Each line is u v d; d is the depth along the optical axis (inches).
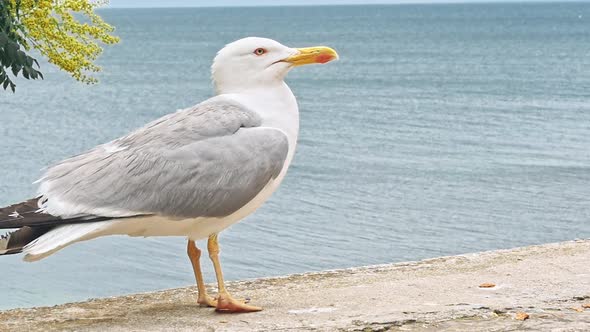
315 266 653.3
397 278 255.4
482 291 237.3
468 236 780.6
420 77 3029.0
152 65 3693.4
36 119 1777.8
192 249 231.1
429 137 1497.3
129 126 1694.1
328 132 1569.9
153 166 207.2
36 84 2699.3
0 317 227.5
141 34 7401.6
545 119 1768.0
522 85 2630.4
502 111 1934.1
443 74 3157.0
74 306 237.8
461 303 224.2
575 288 237.6
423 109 1998.0
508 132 1560.0
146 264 592.4
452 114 1881.2
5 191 966.4
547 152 1302.9
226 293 225.0
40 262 585.3
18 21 326.3
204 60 4028.1
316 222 808.3
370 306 225.5
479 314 214.2
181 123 213.5
